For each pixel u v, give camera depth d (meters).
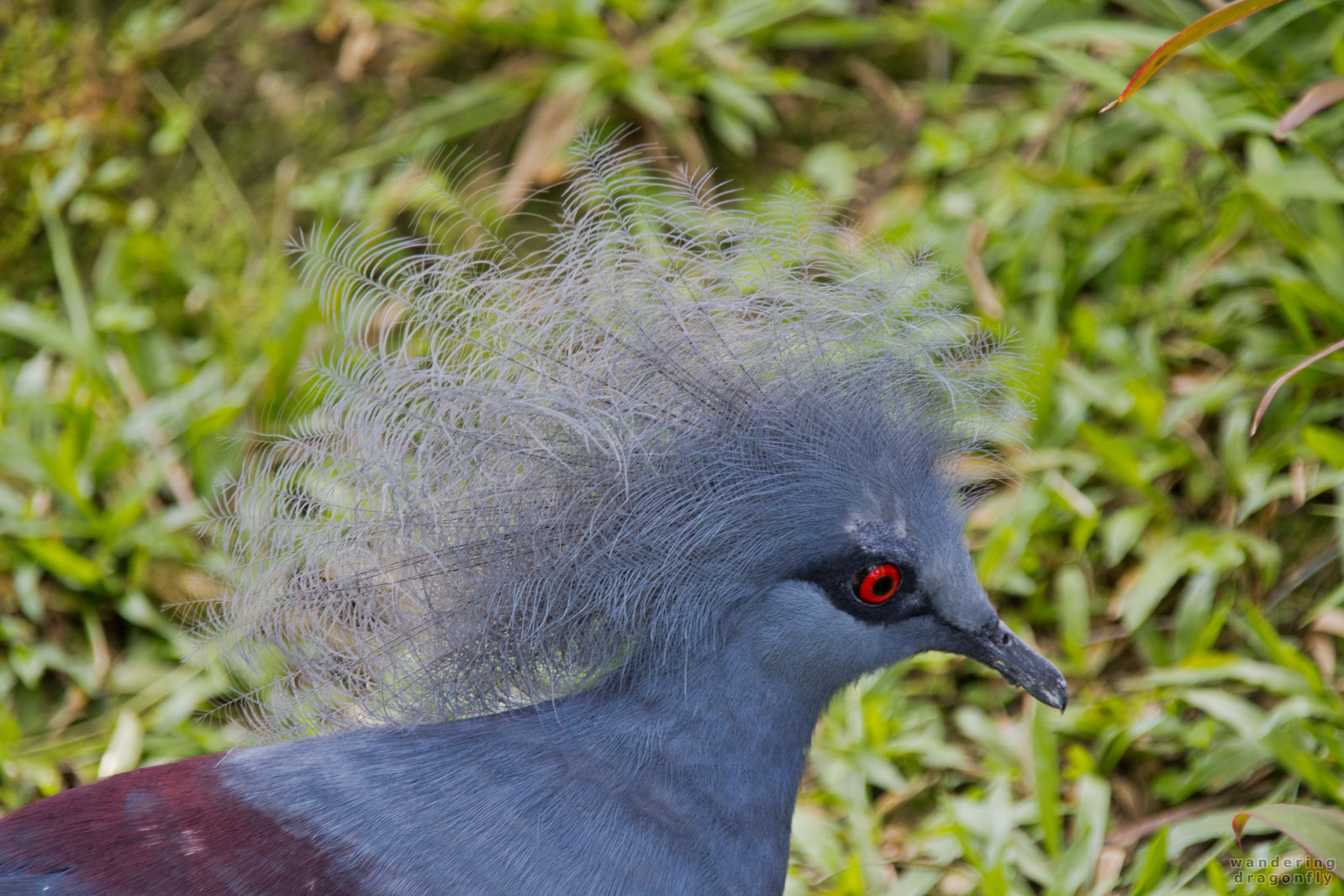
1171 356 9.84
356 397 5.82
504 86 11.14
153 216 11.36
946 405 6.07
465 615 5.81
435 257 6.07
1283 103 9.54
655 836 5.91
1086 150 10.43
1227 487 9.28
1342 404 9.22
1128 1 10.36
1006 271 9.99
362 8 11.48
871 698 8.84
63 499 10.05
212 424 9.79
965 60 11.20
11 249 11.32
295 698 6.05
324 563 5.90
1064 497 9.20
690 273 5.92
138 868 5.66
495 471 5.73
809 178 10.77
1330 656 8.61
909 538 6.05
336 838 5.73
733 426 5.79
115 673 9.55
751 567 5.88
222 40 11.70
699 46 11.17
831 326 5.84
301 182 11.24
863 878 8.10
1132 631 8.97
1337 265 9.19
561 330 5.79
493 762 5.86
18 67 11.70
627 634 5.89
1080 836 7.82
